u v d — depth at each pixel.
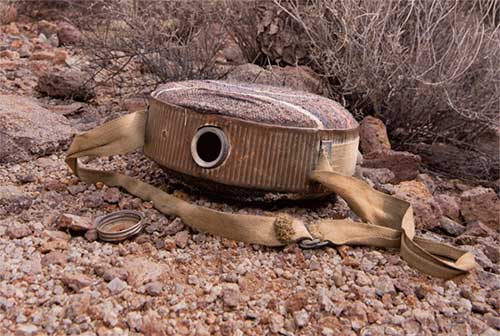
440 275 0.73
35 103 1.07
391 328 0.66
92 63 1.34
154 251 0.74
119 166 0.95
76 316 0.63
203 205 0.83
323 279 0.71
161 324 0.63
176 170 0.81
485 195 0.92
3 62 1.36
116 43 1.27
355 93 1.16
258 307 0.67
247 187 0.78
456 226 0.88
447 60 1.12
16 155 0.94
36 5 1.91
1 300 0.64
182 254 0.74
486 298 0.72
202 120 0.78
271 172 0.78
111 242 0.75
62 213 0.80
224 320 0.65
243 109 0.78
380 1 1.11
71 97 1.21
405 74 1.10
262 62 1.37
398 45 1.10
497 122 1.13
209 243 0.76
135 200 0.82
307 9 1.20
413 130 1.18
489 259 0.82
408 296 0.70
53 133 0.98
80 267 0.70
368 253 0.77
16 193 0.81
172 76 1.23
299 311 0.66
